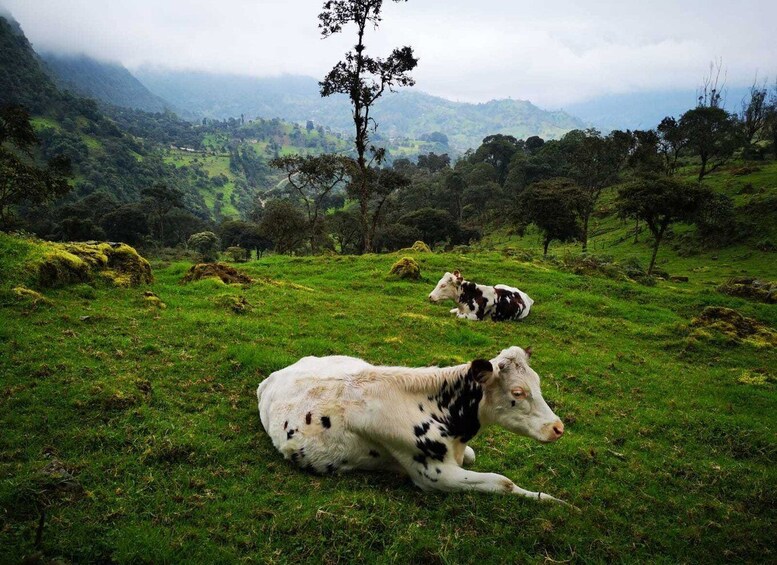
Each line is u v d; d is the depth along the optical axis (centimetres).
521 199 5878
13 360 778
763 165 8769
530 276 2516
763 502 668
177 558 434
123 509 486
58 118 19688
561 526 527
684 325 1747
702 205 4172
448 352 1209
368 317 1451
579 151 9062
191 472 573
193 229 10981
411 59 3859
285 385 666
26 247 1237
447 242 9031
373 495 541
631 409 998
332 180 6475
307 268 2505
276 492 547
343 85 3919
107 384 733
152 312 1150
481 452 718
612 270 2916
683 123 8725
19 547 408
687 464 761
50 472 511
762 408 1089
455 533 493
